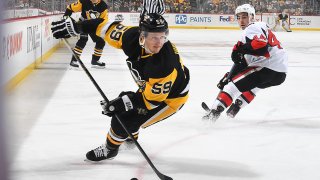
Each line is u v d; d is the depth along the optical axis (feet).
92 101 16.58
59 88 19.35
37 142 10.57
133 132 8.24
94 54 26.53
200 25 75.31
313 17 77.71
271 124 13.46
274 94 19.13
